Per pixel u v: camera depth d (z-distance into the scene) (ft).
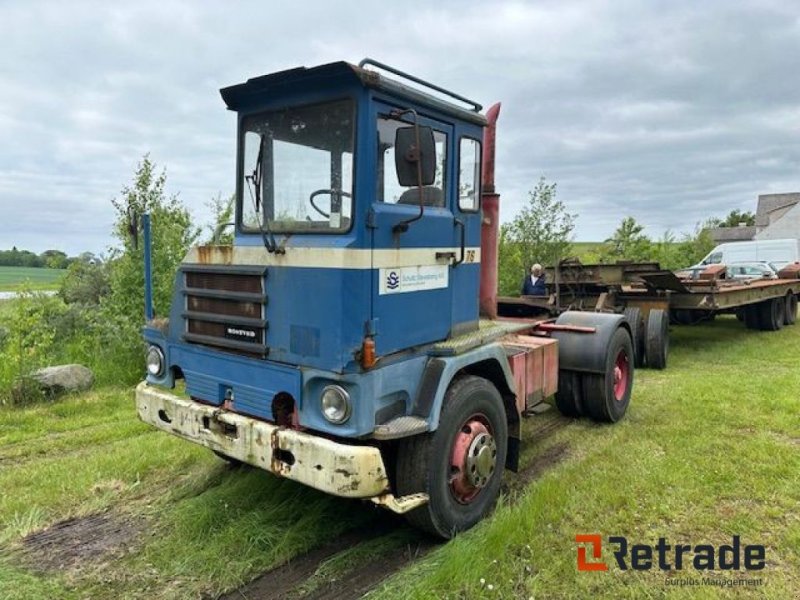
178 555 11.25
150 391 13.19
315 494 13.47
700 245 76.54
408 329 11.43
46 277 43.29
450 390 11.99
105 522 12.65
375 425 10.48
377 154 10.63
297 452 10.31
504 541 10.96
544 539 11.37
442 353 11.94
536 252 45.37
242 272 11.48
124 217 29.37
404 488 11.39
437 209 12.28
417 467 11.27
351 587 10.42
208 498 13.16
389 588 10.05
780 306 43.78
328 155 10.78
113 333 28.22
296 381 10.71
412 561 11.20
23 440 18.42
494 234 15.85
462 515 12.07
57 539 11.95
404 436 10.50
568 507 12.57
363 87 10.32
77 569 10.84
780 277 47.52
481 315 16.17
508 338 16.44
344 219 10.50
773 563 10.62
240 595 10.20
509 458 14.42
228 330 11.88
